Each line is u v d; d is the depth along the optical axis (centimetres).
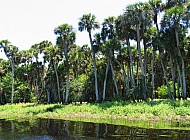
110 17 5334
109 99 5084
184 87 4284
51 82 6950
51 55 6588
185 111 3300
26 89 7900
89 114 4025
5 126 3070
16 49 7512
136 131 2470
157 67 6197
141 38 4859
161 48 4516
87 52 6988
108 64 5234
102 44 5341
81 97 5700
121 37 5050
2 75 8531
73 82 5956
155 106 3634
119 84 6128
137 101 4438
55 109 4638
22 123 3378
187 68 5044
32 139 2212
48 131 2631
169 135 2227
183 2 4534
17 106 5881
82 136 2308
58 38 5656
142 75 4556
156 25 4809
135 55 5625
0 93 7950
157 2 4738
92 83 5728
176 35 4253
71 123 3266
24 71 8275
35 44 8012
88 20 5331
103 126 2894
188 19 4194
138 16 4506
